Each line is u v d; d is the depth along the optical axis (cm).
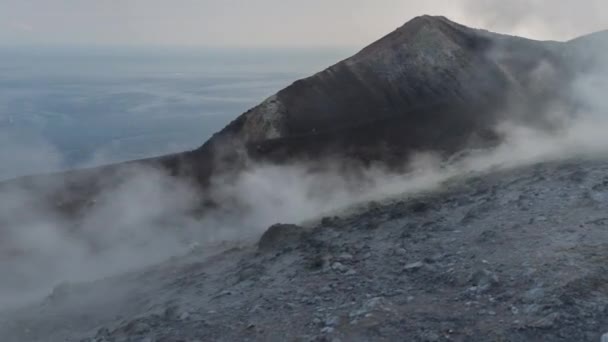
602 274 523
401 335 491
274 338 528
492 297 532
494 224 762
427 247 734
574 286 505
